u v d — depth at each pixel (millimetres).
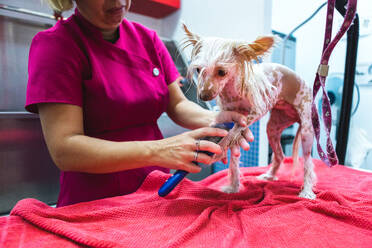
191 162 512
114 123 722
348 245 388
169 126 1722
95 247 367
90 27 671
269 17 1431
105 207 548
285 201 613
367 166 1375
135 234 422
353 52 986
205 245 385
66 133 527
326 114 601
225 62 499
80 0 589
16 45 1614
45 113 548
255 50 518
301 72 1741
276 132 872
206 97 507
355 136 1361
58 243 385
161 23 2461
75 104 571
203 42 533
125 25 786
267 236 415
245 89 565
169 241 389
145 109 763
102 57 690
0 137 1472
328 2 512
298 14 1677
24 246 375
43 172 1663
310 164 714
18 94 1677
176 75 888
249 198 644
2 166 1500
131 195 634
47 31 624
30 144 1593
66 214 473
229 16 1646
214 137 528
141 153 501
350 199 624
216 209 530
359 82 1322
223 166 1734
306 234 423
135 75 743
